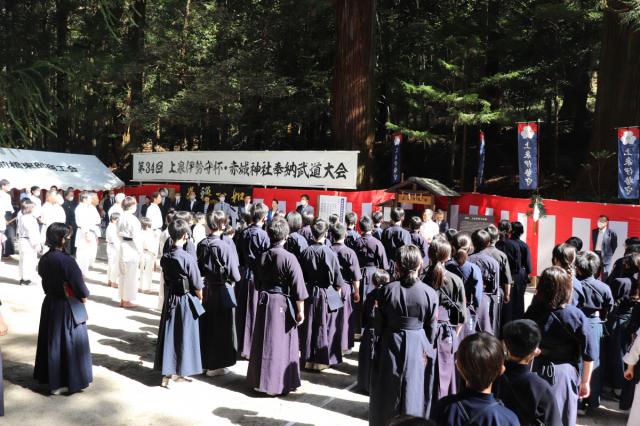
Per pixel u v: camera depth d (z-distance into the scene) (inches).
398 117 891.4
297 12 758.5
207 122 864.9
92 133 1019.9
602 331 214.7
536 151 482.0
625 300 220.2
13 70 176.2
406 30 768.9
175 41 830.5
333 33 808.3
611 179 561.3
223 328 234.1
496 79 638.5
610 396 228.5
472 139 876.6
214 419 190.1
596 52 698.2
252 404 205.0
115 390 213.8
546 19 657.6
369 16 630.5
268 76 751.1
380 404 165.5
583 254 199.0
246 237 266.2
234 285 272.4
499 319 251.8
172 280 217.0
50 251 205.8
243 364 257.9
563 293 143.6
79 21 738.2
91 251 454.0
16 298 363.6
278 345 209.9
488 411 88.5
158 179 706.2
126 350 265.7
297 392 219.9
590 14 625.9
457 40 668.1
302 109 813.2
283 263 208.8
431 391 169.2
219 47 856.3
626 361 160.2
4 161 658.8
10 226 534.9
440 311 185.9
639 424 156.7
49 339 204.1
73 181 696.4
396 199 497.4
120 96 918.4
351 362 265.6
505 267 244.4
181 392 214.8
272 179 609.6
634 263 210.4
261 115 877.8
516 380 104.8
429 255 183.9
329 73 832.9
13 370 232.2
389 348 164.6
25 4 291.4
